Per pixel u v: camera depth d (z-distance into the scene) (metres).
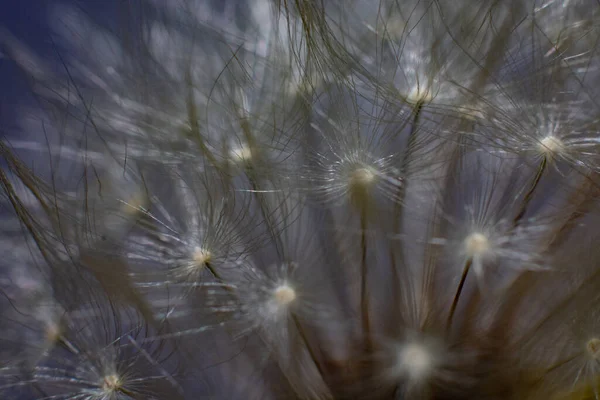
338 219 0.08
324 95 0.08
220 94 0.08
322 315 0.08
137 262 0.08
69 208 0.08
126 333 0.08
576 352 0.07
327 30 0.08
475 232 0.07
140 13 0.08
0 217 0.08
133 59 0.08
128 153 0.08
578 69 0.08
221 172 0.08
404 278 0.08
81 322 0.08
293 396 0.08
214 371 0.08
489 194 0.07
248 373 0.08
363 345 0.07
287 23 0.08
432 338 0.07
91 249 0.08
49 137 0.08
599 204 0.07
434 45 0.08
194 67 0.08
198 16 0.08
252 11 0.08
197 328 0.08
